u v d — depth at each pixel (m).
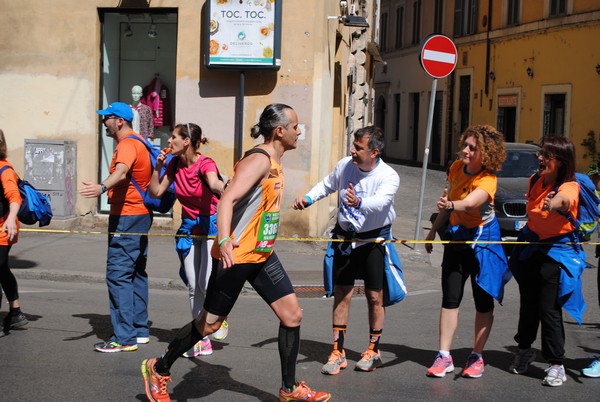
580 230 7.31
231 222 5.82
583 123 29.94
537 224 7.02
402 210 21.98
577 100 30.28
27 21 14.98
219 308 5.84
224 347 7.95
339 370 7.20
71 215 15.04
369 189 7.08
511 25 34.94
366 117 27.33
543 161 6.93
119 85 15.66
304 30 14.46
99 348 7.57
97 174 15.28
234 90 14.67
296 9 14.45
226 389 6.59
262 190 5.80
